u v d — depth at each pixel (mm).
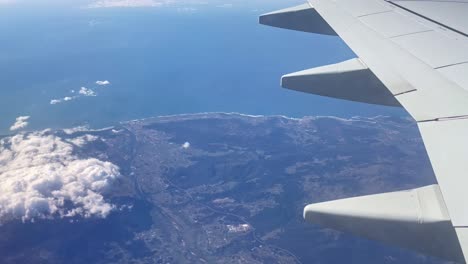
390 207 6234
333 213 6590
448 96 7641
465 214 4641
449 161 5688
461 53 9664
